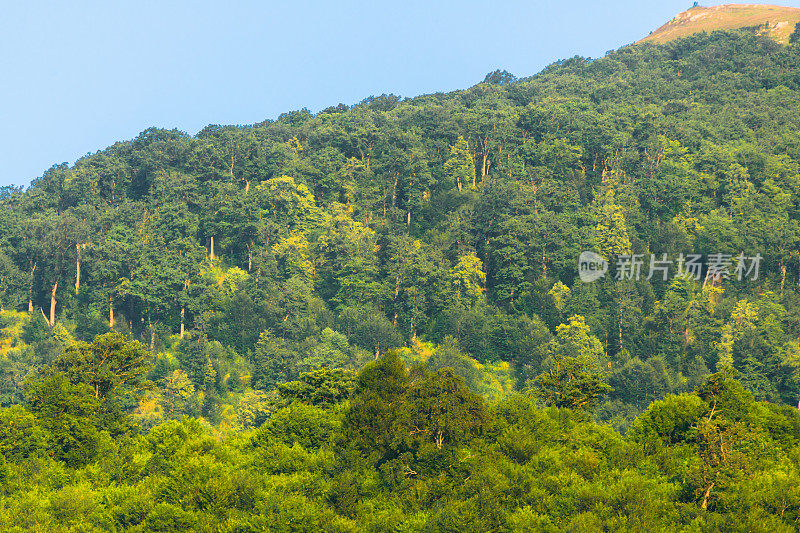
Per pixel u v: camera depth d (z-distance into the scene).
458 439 83.00
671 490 75.44
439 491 76.44
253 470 85.06
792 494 70.25
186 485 77.25
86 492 79.50
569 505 71.06
